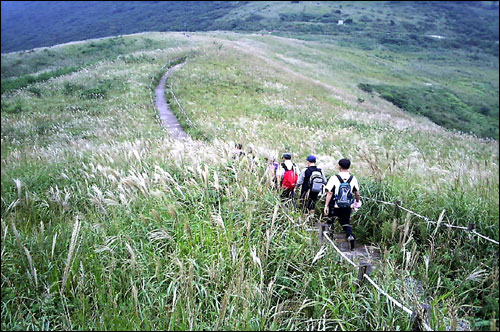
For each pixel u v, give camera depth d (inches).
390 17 5644.7
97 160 378.9
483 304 173.8
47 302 144.4
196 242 183.3
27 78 1396.4
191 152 326.0
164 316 142.1
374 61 3117.6
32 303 145.9
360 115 1065.5
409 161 378.0
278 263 174.2
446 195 263.3
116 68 1438.2
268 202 219.5
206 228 191.0
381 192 280.5
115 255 178.9
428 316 136.0
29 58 2113.7
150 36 2495.1
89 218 225.1
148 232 184.4
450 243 217.8
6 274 161.9
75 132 741.9
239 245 180.1
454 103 2161.7
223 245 178.1
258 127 711.1
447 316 151.4
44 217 246.2
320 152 492.7
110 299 142.9
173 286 151.6
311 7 6033.5
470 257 203.5
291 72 1788.9
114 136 646.5
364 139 634.2
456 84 2847.0
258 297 149.6
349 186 229.0
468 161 405.1
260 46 2632.9
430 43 4507.9
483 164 378.6
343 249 231.1
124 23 7509.8
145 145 442.6
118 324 133.9
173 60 1633.9
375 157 354.9
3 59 2117.4
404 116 1530.5
